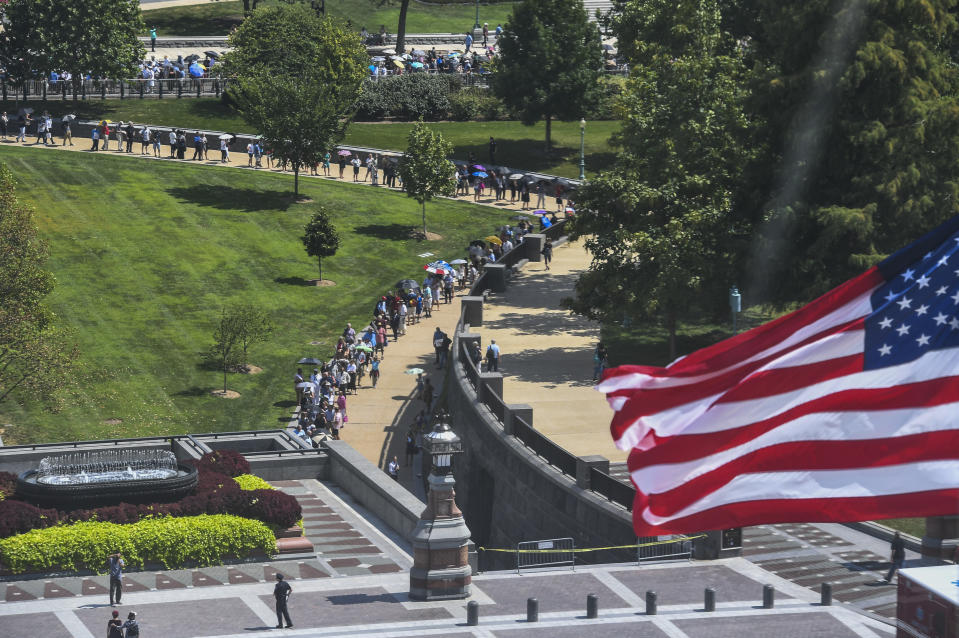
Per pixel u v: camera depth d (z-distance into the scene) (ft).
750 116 226.99
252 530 160.86
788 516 58.80
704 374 61.52
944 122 204.95
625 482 177.37
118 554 146.00
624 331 254.88
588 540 163.94
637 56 264.11
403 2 501.97
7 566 152.35
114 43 404.98
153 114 417.28
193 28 526.98
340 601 147.33
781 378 60.23
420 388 257.55
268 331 267.59
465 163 399.65
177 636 136.15
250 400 254.47
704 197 223.92
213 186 364.58
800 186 213.87
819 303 60.59
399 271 325.42
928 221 209.26
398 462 230.07
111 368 260.42
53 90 423.64
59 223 327.88
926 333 58.80
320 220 315.78
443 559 146.72
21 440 226.99
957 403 57.77
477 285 278.87
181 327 282.97
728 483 59.93
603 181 229.45
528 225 343.46
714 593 139.95
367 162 387.34
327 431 238.89
